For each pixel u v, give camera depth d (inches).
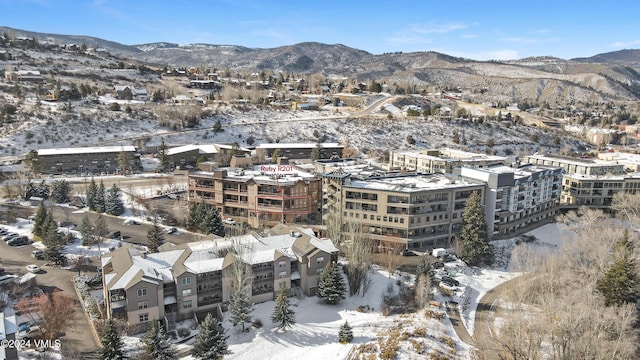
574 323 3240.7
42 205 4975.4
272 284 3939.5
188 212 5610.2
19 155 7849.4
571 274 4106.8
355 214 5182.1
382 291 4188.0
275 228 4643.2
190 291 3590.1
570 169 7573.8
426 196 5044.3
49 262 4387.3
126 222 5477.4
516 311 3661.4
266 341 3425.2
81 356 3085.6
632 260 4151.1
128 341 3262.8
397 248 4940.9
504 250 5255.9
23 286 3853.3
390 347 3356.3
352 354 3312.0
